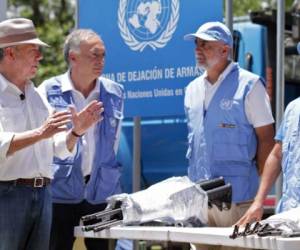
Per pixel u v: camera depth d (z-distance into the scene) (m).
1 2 6.12
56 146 4.76
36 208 4.70
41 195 4.72
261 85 5.24
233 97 5.25
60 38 15.84
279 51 5.66
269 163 4.82
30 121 4.75
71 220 5.47
